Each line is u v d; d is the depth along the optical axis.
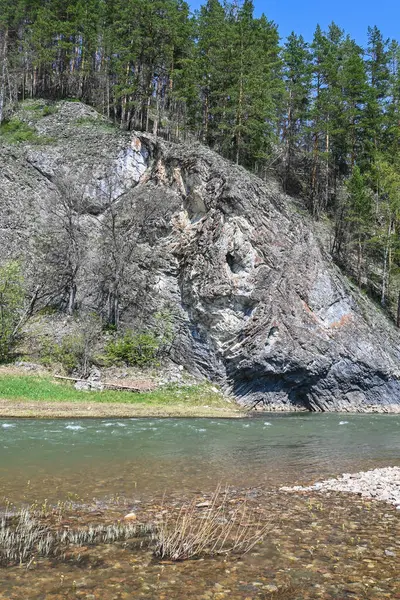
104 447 16.06
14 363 30.73
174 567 6.33
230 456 15.58
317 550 7.09
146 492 10.46
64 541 7.23
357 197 47.06
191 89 49.53
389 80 59.88
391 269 49.53
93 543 7.17
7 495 9.82
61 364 31.67
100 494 10.16
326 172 56.03
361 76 54.53
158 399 30.20
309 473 13.20
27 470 12.18
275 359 33.38
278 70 58.62
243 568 6.35
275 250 35.56
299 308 34.91
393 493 10.69
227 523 8.40
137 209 39.94
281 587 5.75
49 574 5.98
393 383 36.53
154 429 21.03
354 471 13.70
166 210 39.12
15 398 25.41
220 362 34.03
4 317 32.47
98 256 39.38
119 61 53.03
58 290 37.97
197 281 35.38
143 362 33.97
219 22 54.06
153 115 57.66
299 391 34.88
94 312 37.50
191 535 7.45
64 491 10.29
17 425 20.08
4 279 32.91
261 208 36.56
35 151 45.38
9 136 48.38
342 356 35.12
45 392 27.12
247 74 48.69
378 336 37.81
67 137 48.22
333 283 37.00
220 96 50.34
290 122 58.94
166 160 42.00
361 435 22.17
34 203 42.50
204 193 37.69
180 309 36.03
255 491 10.91
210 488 11.08
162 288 36.88
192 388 32.81
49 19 57.66
